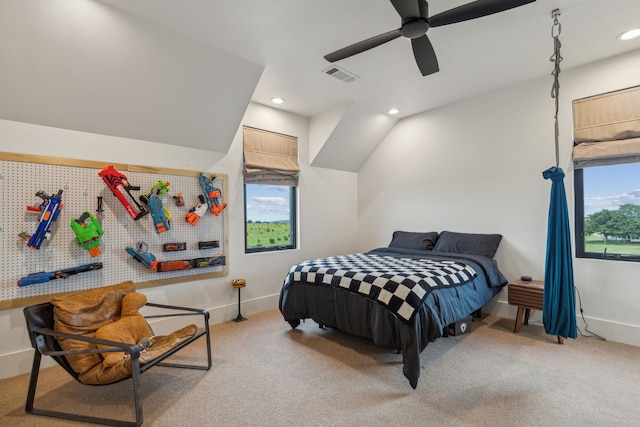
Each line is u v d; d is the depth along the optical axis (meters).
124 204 2.71
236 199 3.67
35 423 1.80
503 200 3.59
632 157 2.75
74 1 1.98
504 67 3.08
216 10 2.14
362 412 1.86
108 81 2.45
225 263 3.53
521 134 3.44
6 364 2.29
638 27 2.41
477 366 2.38
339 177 4.90
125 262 2.83
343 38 2.52
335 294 2.74
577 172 3.08
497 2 1.64
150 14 2.16
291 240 4.38
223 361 2.52
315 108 4.12
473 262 3.17
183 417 1.83
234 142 3.66
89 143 2.66
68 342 1.96
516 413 1.82
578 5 2.16
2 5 1.86
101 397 2.04
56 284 2.48
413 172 4.45
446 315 2.39
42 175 2.43
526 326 3.22
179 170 3.19
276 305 4.04
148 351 1.99
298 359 2.54
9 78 2.15
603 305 2.90
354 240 5.12
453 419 1.78
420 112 4.35
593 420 1.75
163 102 2.80
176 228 3.16
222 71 2.82
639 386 2.08
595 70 2.96
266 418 1.81
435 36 2.53
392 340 2.31
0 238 2.26
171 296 3.15
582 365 2.38
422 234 4.15
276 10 2.16
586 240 3.05
